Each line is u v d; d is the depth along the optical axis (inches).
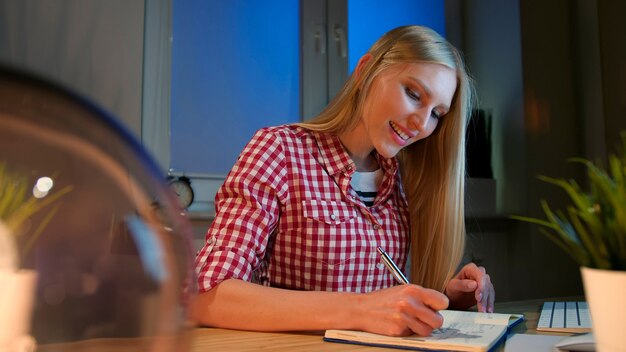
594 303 16.1
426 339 25.7
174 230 11.9
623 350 15.2
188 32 70.7
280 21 77.5
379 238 48.1
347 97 47.6
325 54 79.7
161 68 67.1
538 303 50.5
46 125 10.6
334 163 46.8
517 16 86.8
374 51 45.5
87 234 10.4
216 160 71.6
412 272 51.2
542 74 87.7
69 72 60.7
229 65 73.2
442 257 49.8
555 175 86.9
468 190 84.0
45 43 59.7
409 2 90.9
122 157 11.4
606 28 87.2
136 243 10.8
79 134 10.9
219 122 72.0
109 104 62.5
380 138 44.6
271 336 28.5
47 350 9.8
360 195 49.3
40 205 10.2
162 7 67.7
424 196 50.8
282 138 46.0
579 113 89.6
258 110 74.9
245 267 36.0
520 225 85.2
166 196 12.1
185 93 70.0
